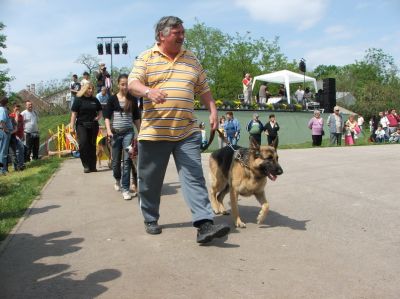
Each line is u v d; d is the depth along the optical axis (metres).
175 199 6.93
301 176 9.07
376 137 24.09
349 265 3.93
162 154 4.69
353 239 4.71
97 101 10.01
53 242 4.78
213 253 4.32
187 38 50.25
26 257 4.31
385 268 3.85
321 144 21.08
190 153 4.59
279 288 3.46
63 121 27.05
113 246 4.61
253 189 5.21
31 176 9.56
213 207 6.03
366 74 69.50
